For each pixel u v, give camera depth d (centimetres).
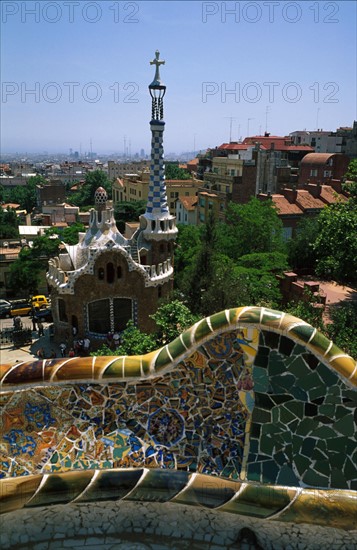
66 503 664
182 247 4262
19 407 686
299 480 659
